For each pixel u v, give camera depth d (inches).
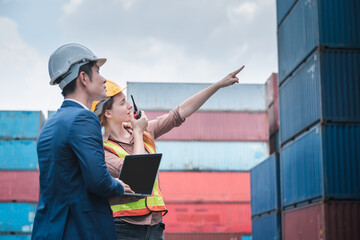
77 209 102.4
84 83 112.9
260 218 991.0
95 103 137.0
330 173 535.8
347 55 566.9
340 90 557.9
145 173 117.9
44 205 105.7
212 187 1230.9
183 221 1211.9
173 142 1252.5
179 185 1229.7
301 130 625.9
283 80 721.0
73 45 113.7
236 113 1274.6
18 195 1159.6
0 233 1141.1
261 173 987.3
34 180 1168.2
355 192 533.0
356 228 525.3
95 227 102.4
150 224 129.6
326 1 576.1
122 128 141.9
